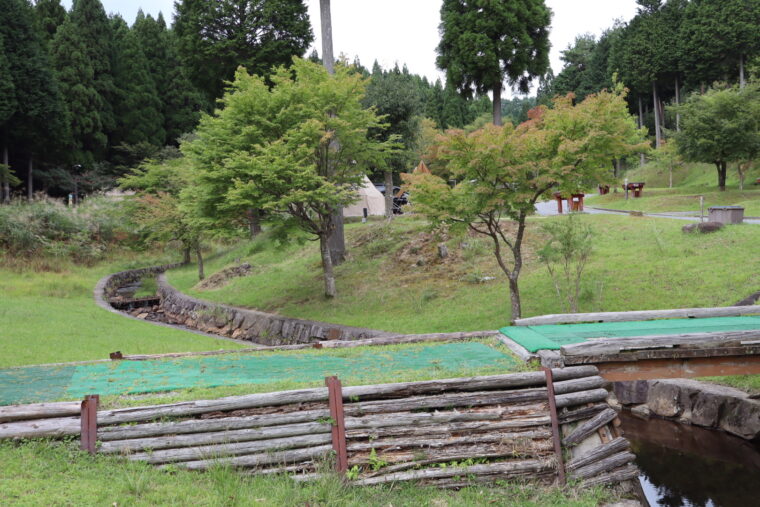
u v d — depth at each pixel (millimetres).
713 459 9195
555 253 14250
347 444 6316
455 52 23172
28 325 14797
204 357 9562
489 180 13367
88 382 7547
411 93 27438
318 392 6449
